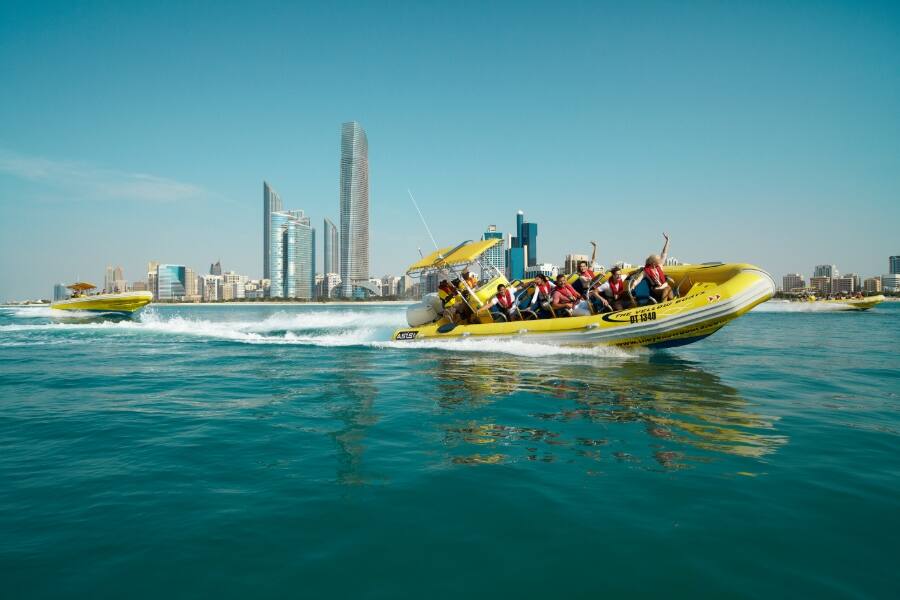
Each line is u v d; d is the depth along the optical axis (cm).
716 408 602
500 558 269
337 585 245
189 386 795
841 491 351
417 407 618
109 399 699
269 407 633
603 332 1053
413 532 298
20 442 486
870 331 2002
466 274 1312
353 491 359
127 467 412
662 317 987
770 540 284
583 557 269
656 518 312
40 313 4741
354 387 759
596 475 385
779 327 2294
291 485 371
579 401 642
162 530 301
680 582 245
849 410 593
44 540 289
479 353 1123
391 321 2281
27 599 234
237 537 292
